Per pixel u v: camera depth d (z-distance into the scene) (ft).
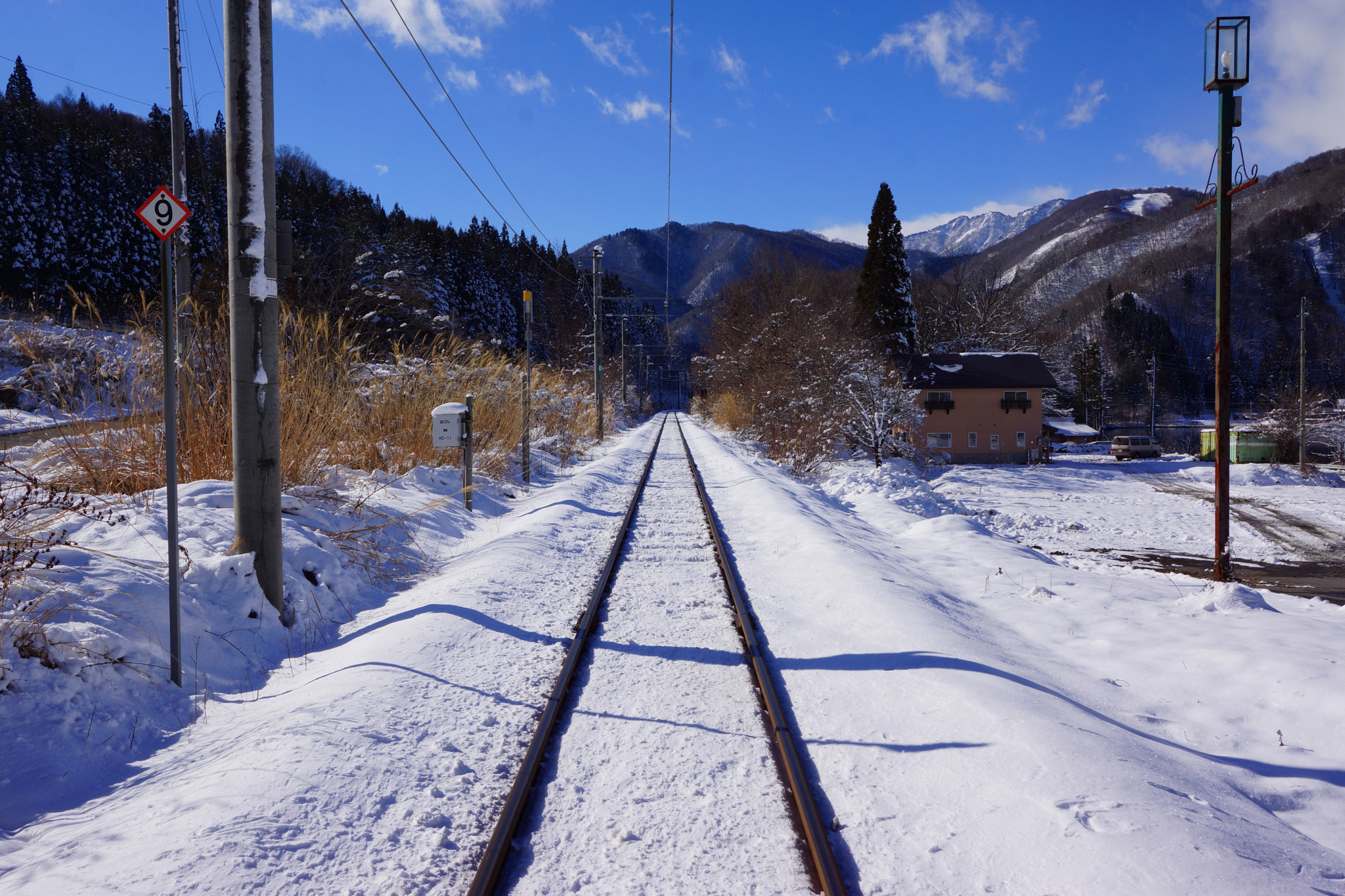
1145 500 108.68
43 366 22.74
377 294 79.92
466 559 26.17
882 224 166.20
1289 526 84.64
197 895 8.09
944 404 169.78
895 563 26.94
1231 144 31.68
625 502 42.96
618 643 17.56
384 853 9.32
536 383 67.31
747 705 13.99
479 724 13.12
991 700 12.92
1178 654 17.16
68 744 11.38
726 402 159.74
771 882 8.89
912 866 9.07
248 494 17.62
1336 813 10.87
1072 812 9.55
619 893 8.65
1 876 8.20
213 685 14.46
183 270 38.86
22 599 13.43
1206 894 7.95
